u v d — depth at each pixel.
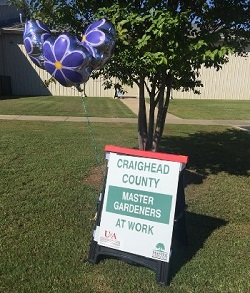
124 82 4.83
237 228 3.66
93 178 5.04
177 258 3.06
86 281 2.70
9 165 5.52
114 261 2.97
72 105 15.41
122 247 2.83
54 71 3.12
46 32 3.26
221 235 3.50
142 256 2.76
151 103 4.83
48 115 11.94
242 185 4.96
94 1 4.14
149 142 4.98
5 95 21.78
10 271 2.80
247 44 4.34
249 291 2.65
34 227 3.54
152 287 2.66
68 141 7.46
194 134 9.05
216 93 22.75
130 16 3.63
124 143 7.39
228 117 12.80
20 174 5.10
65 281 2.70
